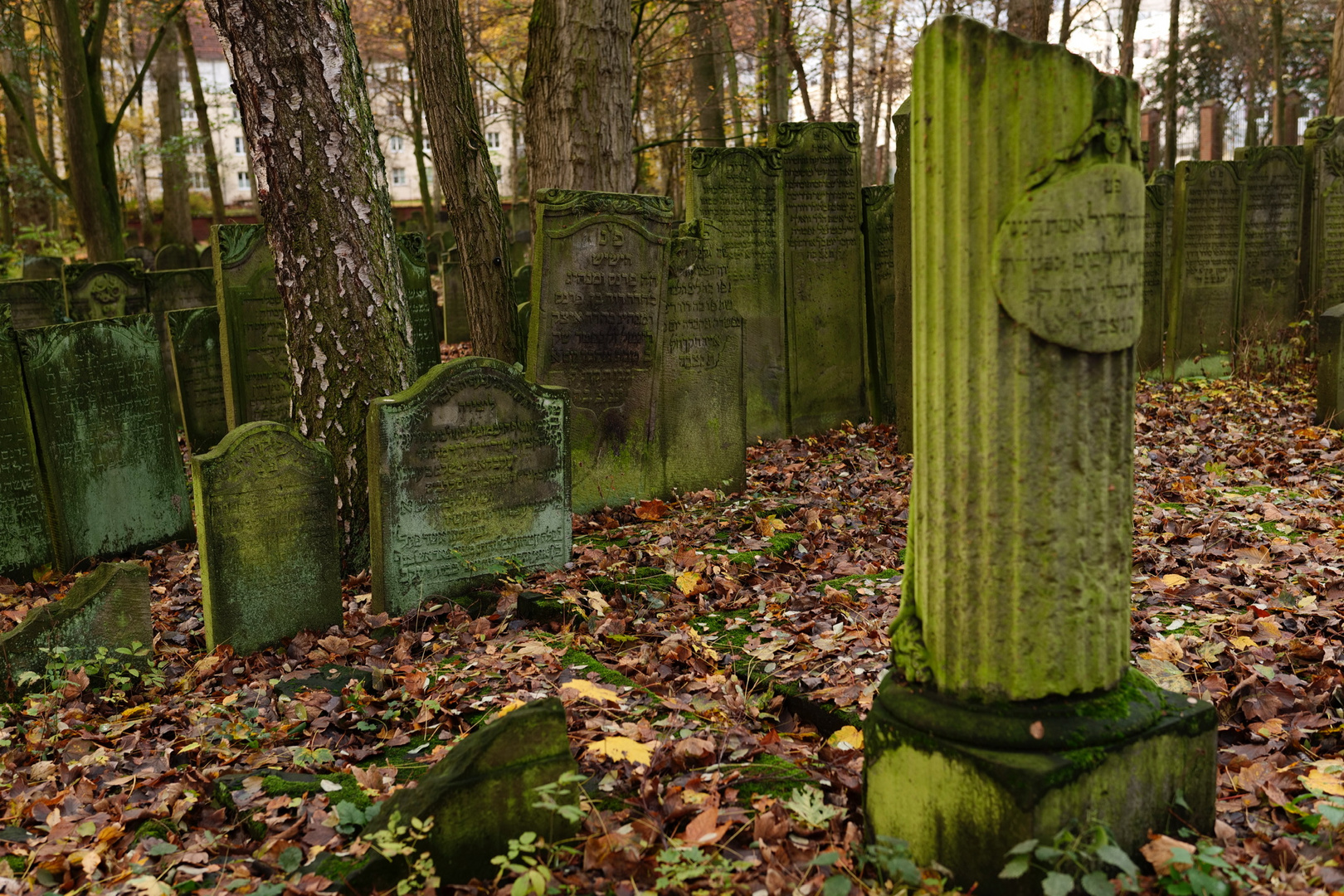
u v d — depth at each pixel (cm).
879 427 1009
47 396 738
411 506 593
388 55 2767
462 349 1656
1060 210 263
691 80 2139
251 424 555
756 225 945
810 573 605
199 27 4750
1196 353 1163
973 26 261
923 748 286
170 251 1862
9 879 336
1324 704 396
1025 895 269
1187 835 292
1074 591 279
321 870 308
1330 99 1400
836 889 268
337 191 649
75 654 510
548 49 1009
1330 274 1177
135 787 401
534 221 731
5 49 1881
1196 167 1123
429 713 437
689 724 406
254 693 491
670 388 790
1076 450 274
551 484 647
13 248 2177
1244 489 729
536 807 317
